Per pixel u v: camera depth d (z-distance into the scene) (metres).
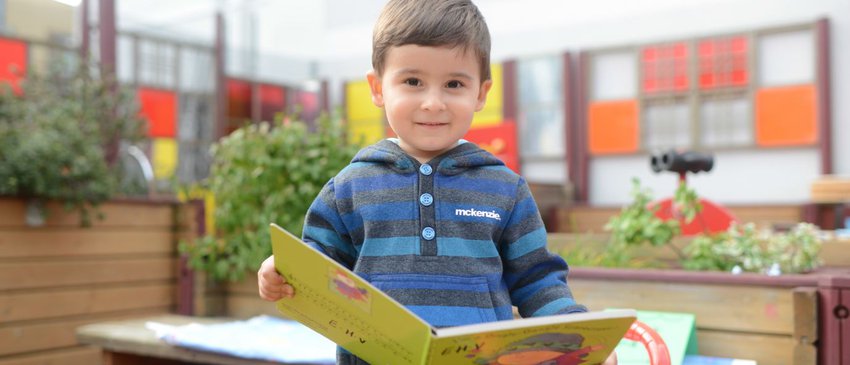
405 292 1.16
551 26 8.88
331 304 1.03
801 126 7.47
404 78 1.21
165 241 4.09
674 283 2.27
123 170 4.73
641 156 8.36
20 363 3.39
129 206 3.90
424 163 1.25
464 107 1.21
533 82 8.98
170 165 8.37
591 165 8.66
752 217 6.91
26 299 3.44
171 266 4.12
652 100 8.20
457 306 1.16
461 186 1.24
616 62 8.45
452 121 1.21
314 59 10.49
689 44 7.96
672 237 2.87
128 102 5.03
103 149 4.73
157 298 4.03
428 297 1.16
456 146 1.29
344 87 10.20
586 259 2.97
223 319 3.16
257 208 3.49
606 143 8.46
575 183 8.65
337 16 10.34
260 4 10.45
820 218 6.39
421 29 1.18
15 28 7.59
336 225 1.26
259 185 3.46
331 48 10.38
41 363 3.48
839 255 2.91
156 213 4.05
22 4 7.64
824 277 1.95
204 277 3.39
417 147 1.23
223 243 3.43
